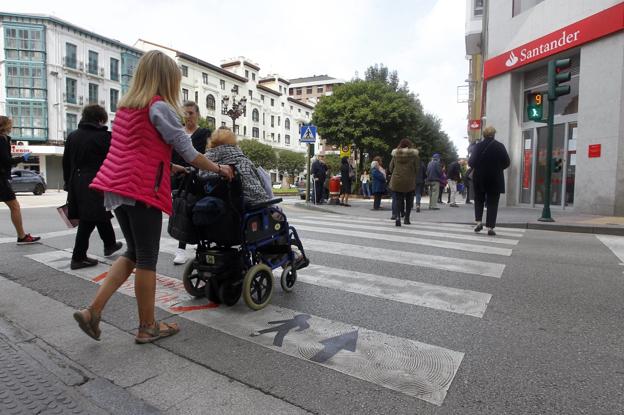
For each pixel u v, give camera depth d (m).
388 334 2.99
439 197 18.17
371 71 43.19
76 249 4.75
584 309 3.53
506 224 9.24
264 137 77.62
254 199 3.54
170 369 2.47
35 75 38.97
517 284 4.28
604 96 10.96
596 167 11.18
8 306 3.55
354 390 2.24
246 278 3.36
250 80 73.12
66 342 2.83
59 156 41.09
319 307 3.56
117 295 3.82
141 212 2.68
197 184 3.42
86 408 2.06
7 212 11.28
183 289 4.07
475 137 33.38
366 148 32.91
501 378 2.37
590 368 2.49
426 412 2.04
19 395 2.16
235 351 2.70
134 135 2.64
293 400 2.14
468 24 23.48
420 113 37.38
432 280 4.42
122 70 46.41
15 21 38.12
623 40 10.49
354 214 12.04
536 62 13.30
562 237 7.61
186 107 4.61
